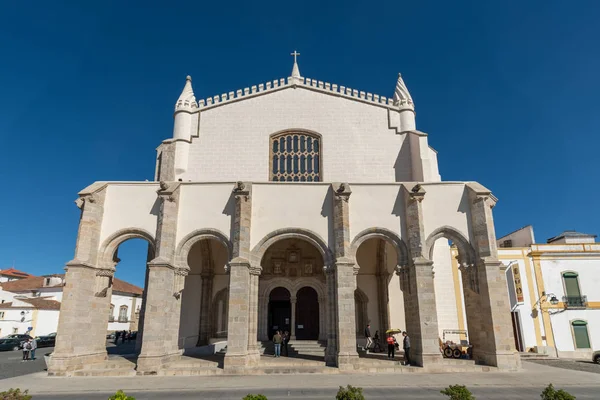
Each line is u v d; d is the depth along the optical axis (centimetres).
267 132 3152
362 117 3191
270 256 3036
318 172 3103
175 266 2264
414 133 3089
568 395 952
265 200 2388
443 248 2919
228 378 1862
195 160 3092
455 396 977
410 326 2233
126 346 4341
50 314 5388
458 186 2408
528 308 3391
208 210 2366
